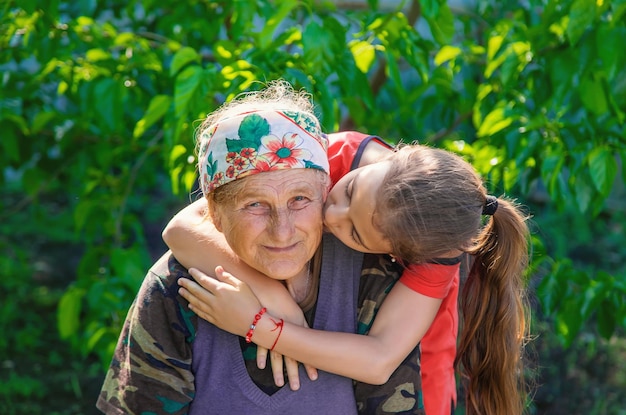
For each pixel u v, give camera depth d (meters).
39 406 4.43
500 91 3.51
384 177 1.94
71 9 3.95
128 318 2.12
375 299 2.08
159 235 6.61
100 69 3.38
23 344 5.04
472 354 2.29
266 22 2.97
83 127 3.85
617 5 2.84
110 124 3.18
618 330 5.21
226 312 1.98
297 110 1.99
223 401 2.01
